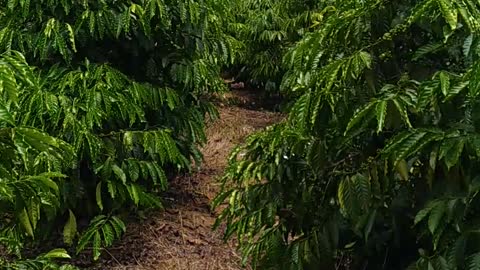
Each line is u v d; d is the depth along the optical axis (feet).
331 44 5.13
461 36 4.22
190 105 9.80
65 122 6.90
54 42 7.45
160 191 10.75
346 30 4.83
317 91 4.88
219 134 15.11
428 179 4.40
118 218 7.79
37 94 6.50
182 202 10.70
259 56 17.51
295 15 16.47
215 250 9.11
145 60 8.91
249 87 19.90
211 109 10.61
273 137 5.80
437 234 4.15
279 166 5.89
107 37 8.39
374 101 4.31
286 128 5.52
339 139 5.05
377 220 4.97
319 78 4.79
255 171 6.04
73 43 7.30
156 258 8.75
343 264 5.82
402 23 4.67
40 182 4.31
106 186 8.12
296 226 5.89
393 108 4.30
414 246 5.10
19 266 4.53
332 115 5.03
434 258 4.29
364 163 4.99
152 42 8.64
